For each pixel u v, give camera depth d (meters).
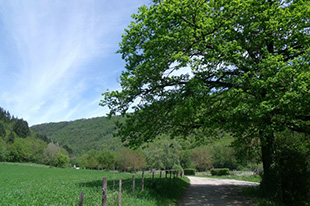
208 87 14.18
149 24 13.86
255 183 28.34
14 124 167.62
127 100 15.14
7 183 22.73
